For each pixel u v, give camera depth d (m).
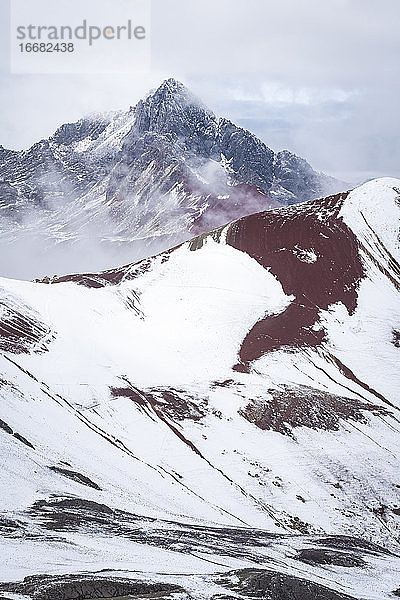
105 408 92.12
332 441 91.56
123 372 100.56
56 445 79.62
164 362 105.12
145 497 74.81
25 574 45.94
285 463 86.81
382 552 70.50
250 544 63.88
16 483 64.69
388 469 87.62
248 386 100.19
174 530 63.81
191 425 91.88
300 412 95.31
